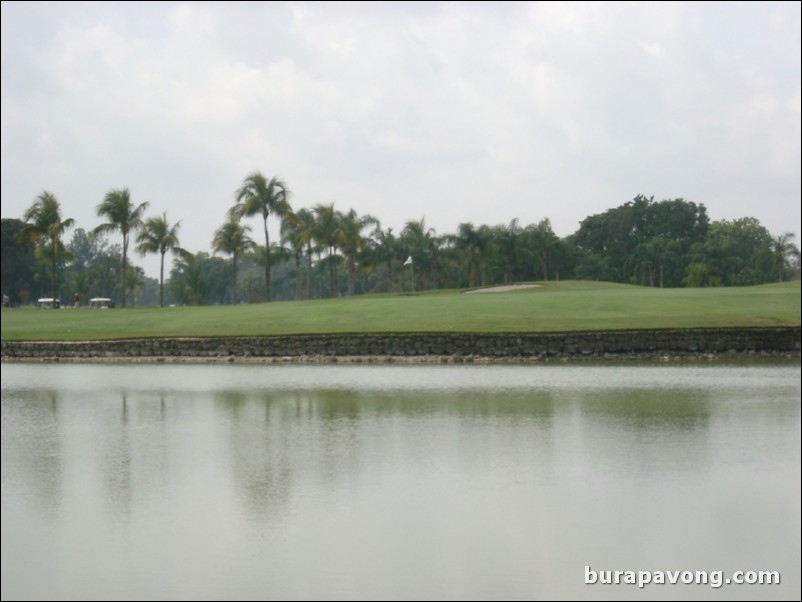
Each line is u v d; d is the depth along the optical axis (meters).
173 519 16.92
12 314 68.06
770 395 31.47
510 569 14.32
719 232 174.50
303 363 47.38
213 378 39.84
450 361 46.66
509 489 18.61
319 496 18.28
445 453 22.03
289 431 25.48
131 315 63.28
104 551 15.15
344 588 13.63
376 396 32.59
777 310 52.47
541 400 30.77
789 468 20.05
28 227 92.56
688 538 15.57
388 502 17.77
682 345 46.88
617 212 169.00
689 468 20.20
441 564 14.34
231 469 20.77
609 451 21.98
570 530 15.96
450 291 90.19
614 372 39.97
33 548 15.33
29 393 34.97
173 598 13.27
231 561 14.59
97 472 20.64
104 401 32.47
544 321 49.97
